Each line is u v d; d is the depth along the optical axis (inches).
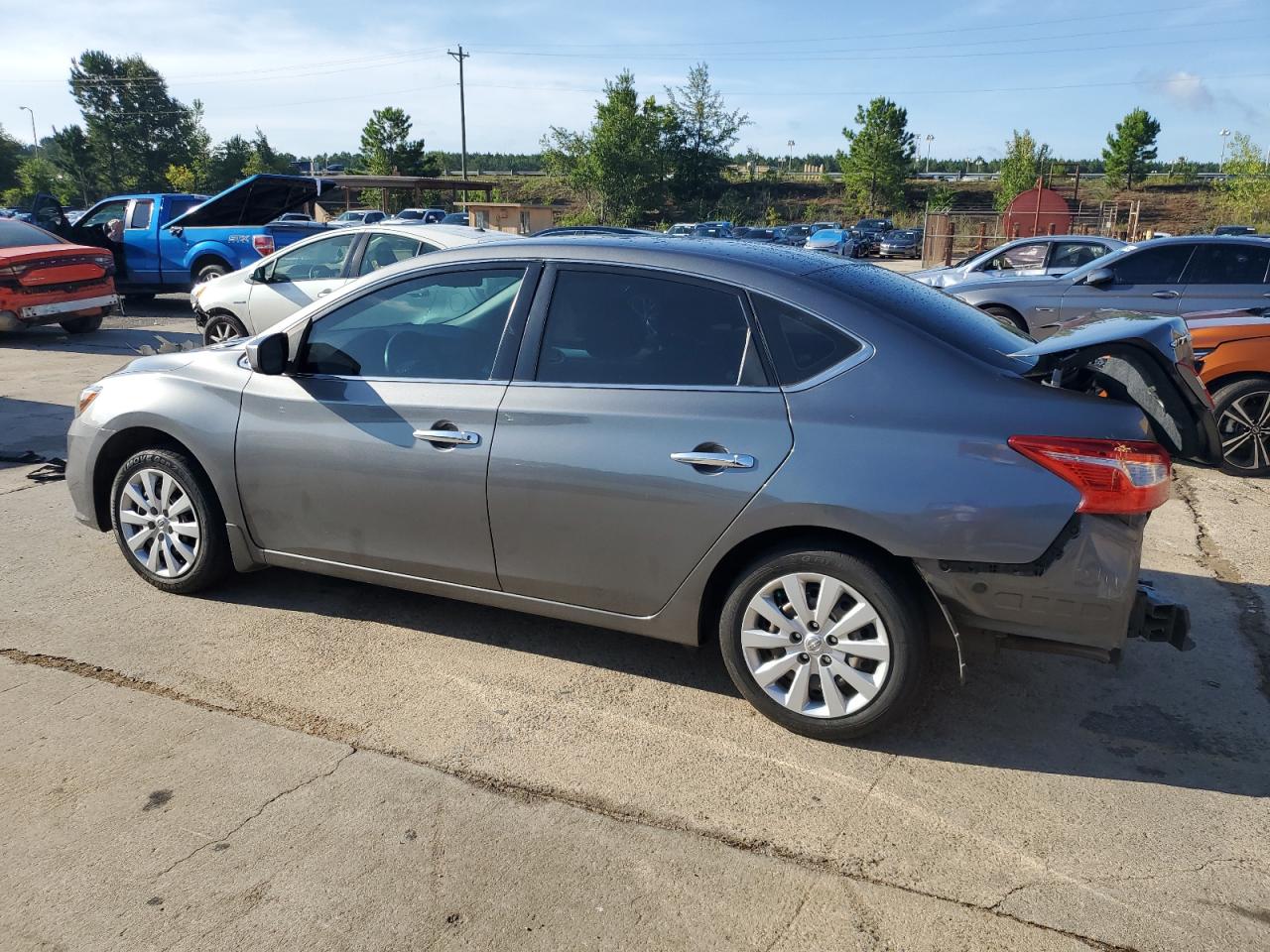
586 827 111.7
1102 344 123.5
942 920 97.5
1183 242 370.0
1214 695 144.2
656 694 142.9
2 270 470.6
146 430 172.2
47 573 184.5
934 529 116.5
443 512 144.6
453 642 158.9
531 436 136.6
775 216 2748.5
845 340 125.1
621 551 133.9
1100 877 104.0
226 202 595.5
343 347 155.5
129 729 130.8
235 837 108.9
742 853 107.6
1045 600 116.2
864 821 113.4
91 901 98.9
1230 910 98.8
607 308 137.6
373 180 1726.1
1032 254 512.4
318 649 155.6
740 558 132.4
